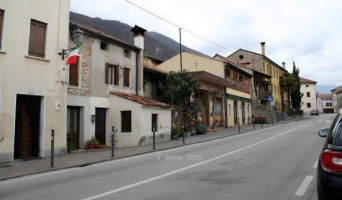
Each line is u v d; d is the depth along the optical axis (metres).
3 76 10.22
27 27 11.06
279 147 12.45
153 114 17.11
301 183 6.22
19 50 10.76
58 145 11.88
